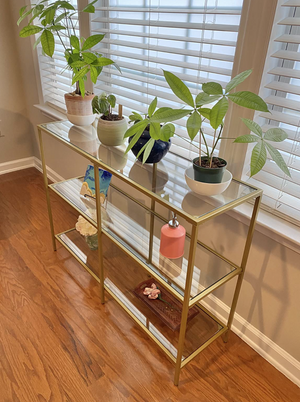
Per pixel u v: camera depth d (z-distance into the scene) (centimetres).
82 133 171
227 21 129
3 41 261
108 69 190
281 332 142
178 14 144
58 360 146
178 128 165
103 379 139
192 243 104
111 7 169
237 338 161
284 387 140
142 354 150
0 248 210
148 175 131
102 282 167
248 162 135
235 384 140
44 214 244
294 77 110
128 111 190
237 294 143
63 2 143
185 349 142
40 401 131
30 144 308
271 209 132
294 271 128
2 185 283
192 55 137
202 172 110
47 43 140
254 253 139
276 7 104
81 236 214
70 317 166
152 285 168
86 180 185
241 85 123
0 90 274
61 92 242
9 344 152
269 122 132
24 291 179
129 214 169
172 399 134
